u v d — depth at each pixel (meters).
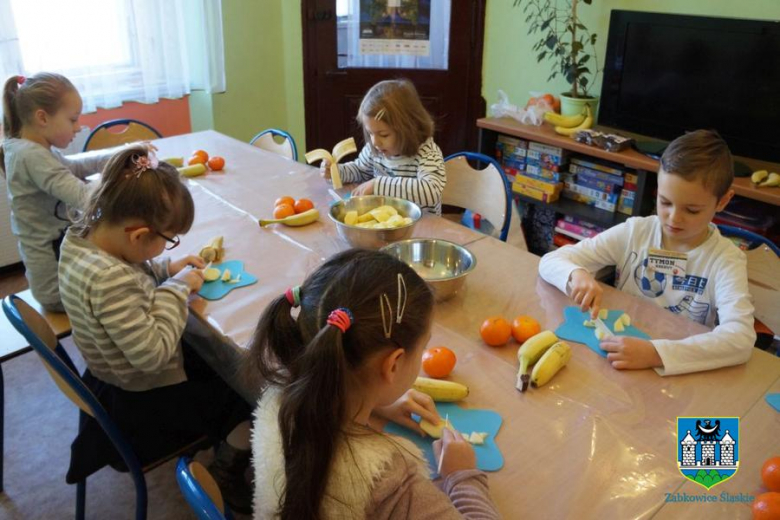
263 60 3.72
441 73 3.61
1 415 1.78
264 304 1.41
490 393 1.13
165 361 1.33
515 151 3.28
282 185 2.18
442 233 1.83
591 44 3.06
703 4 2.72
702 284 1.48
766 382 1.17
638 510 0.89
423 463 0.91
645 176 2.74
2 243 2.92
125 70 3.12
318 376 0.75
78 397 1.29
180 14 3.18
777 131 2.47
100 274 1.26
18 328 1.25
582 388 1.14
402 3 3.52
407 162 2.13
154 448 1.45
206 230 1.80
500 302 1.44
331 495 0.76
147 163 1.29
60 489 1.84
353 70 3.69
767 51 2.40
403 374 0.85
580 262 1.58
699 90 2.65
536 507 0.89
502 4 3.38
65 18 2.80
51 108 1.95
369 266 0.83
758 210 2.55
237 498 1.63
